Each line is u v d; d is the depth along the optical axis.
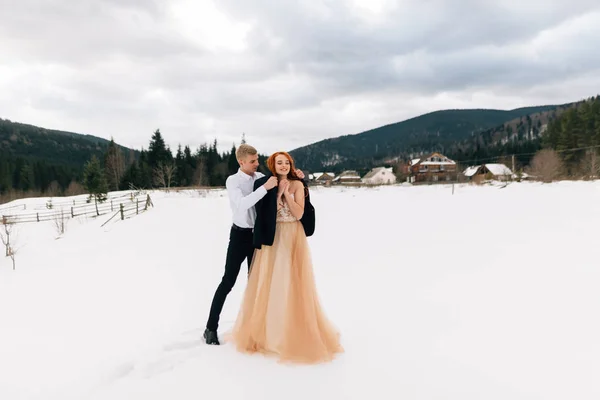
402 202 19.33
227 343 3.15
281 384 2.48
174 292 5.52
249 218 3.09
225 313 4.19
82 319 4.51
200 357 2.89
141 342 3.44
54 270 8.98
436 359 2.82
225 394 2.37
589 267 5.45
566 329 3.34
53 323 4.44
